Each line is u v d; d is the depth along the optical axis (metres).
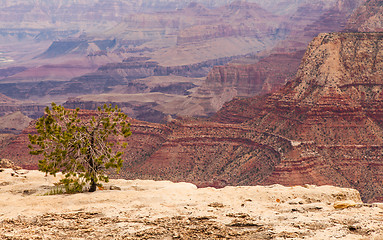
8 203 23.62
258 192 24.47
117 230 17.92
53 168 29.69
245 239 16.28
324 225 17.30
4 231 18.22
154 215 20.25
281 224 17.80
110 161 29.27
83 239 16.88
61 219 20.02
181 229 17.77
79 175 28.97
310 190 24.56
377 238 15.20
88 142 28.92
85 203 23.38
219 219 19.28
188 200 23.50
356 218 17.83
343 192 24.52
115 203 23.22
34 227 18.75
